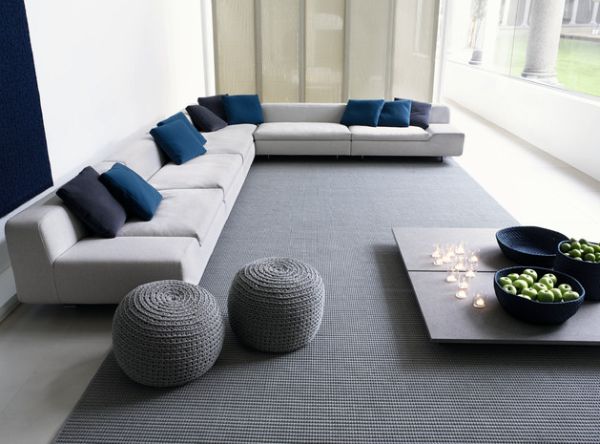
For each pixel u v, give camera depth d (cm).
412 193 532
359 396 245
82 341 291
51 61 387
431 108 693
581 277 299
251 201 509
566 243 321
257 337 270
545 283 287
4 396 249
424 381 255
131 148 452
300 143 642
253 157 626
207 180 437
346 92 795
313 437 221
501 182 577
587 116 609
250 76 793
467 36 1198
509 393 248
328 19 766
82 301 304
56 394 250
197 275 322
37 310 323
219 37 777
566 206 503
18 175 337
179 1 752
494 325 278
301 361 270
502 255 354
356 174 599
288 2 759
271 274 278
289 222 456
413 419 231
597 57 626
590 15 645
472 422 229
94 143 464
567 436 223
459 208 490
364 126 671
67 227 313
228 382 254
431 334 269
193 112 630
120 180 353
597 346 283
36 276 299
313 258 387
